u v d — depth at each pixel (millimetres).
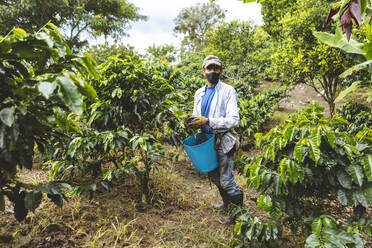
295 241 1816
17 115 877
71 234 1642
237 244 1666
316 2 5305
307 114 1680
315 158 1256
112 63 1983
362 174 1249
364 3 827
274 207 1376
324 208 1673
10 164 919
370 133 1497
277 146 1545
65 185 1186
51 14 14703
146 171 2236
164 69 3518
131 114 2051
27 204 1016
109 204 2105
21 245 1439
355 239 1076
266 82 14289
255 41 11484
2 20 14211
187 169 3398
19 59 991
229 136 1987
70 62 976
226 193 2213
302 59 5414
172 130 2258
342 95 3006
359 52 2838
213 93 2158
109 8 18562
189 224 2029
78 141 1789
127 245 1657
